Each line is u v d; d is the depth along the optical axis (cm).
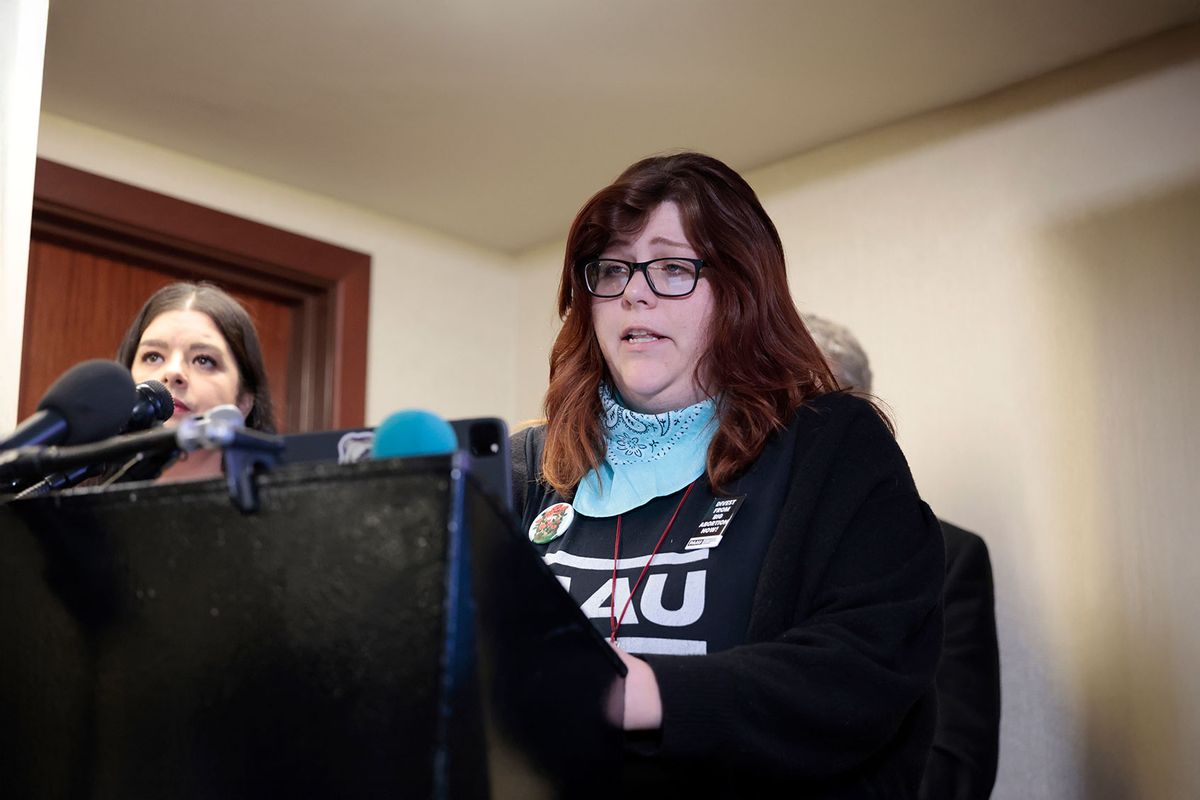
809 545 107
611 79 266
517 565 62
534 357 359
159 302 219
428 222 347
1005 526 260
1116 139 258
